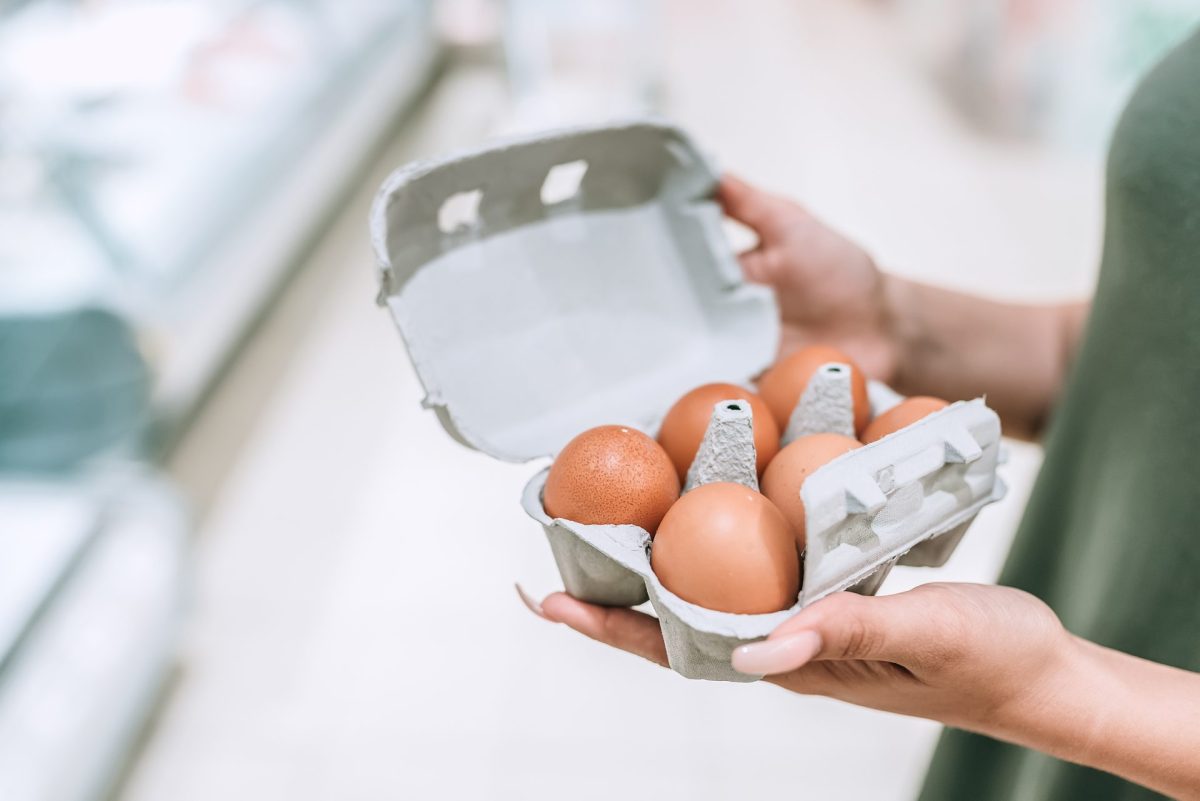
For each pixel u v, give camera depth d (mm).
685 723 1521
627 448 587
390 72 3295
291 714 1551
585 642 1654
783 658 442
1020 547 816
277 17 2436
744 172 3311
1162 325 618
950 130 3566
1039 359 866
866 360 840
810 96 3945
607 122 682
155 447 1660
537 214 725
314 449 2107
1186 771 508
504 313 703
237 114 2090
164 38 1999
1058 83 3383
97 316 1507
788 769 1451
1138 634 628
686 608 503
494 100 3826
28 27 1750
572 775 1447
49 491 1436
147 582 1500
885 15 4961
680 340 764
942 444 555
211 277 1906
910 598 490
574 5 3643
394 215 614
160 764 1481
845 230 2908
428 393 605
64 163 1612
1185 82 612
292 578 1794
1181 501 596
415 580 1783
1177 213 602
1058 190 3107
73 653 1338
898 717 1532
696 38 4684
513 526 1895
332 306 2588
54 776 1251
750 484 589
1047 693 513
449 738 1506
